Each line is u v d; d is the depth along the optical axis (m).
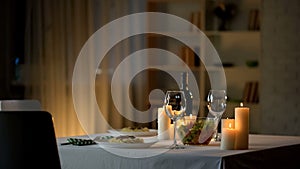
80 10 5.18
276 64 5.21
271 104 5.24
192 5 5.48
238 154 2.38
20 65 5.11
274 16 5.21
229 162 2.30
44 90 5.12
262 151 2.55
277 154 2.67
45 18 5.12
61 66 5.15
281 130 5.21
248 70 5.41
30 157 2.20
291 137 3.16
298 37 5.15
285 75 5.19
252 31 5.32
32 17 5.11
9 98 5.07
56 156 2.24
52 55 5.13
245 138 2.57
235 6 5.43
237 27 5.44
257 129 5.36
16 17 5.11
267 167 2.59
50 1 5.13
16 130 2.19
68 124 5.16
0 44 5.06
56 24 5.14
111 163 2.51
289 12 5.17
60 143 2.76
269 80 5.24
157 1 5.38
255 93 5.33
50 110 5.12
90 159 2.55
